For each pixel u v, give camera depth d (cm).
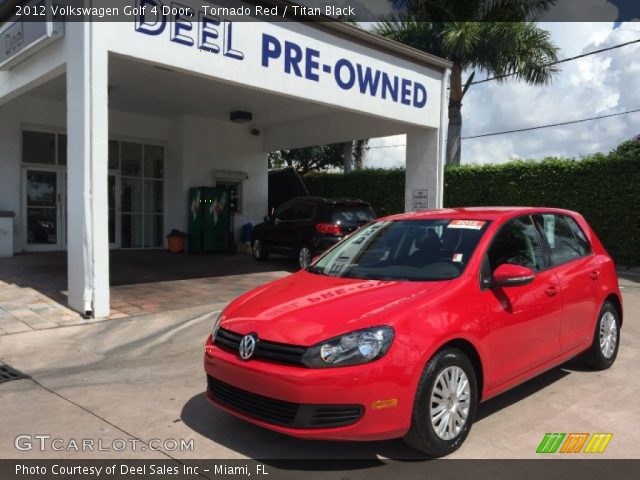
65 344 634
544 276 462
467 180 1652
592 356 541
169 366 567
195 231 1530
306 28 997
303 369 331
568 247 526
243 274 1154
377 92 1148
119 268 1195
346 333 338
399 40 1805
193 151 1586
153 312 782
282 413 341
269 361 347
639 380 524
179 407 451
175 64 809
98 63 720
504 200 1570
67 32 759
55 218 1402
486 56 1766
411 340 341
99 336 666
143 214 1587
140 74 1122
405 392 336
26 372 543
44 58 827
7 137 1306
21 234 1343
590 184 1402
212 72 858
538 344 442
